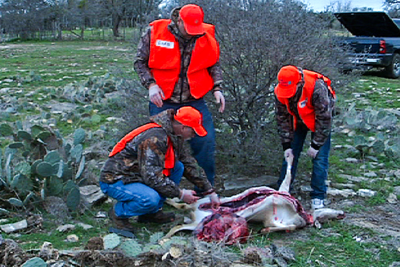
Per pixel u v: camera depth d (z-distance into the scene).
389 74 14.14
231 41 4.82
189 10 3.86
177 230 3.81
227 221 3.77
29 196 4.18
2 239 3.37
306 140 5.62
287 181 4.29
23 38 34.72
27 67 16.48
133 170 3.80
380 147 6.23
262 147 5.04
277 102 4.34
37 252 3.42
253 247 3.54
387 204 4.73
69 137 6.90
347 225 4.14
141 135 3.68
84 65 17.05
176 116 3.67
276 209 3.94
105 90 10.41
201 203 4.13
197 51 4.09
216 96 4.31
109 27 37.47
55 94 10.28
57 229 3.94
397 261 3.53
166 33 4.04
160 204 4.08
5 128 5.36
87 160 5.89
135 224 4.17
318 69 5.11
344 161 6.11
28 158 4.88
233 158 5.27
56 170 4.29
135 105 5.73
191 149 4.39
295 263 3.46
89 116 8.39
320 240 3.86
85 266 3.31
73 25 35.38
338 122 8.03
